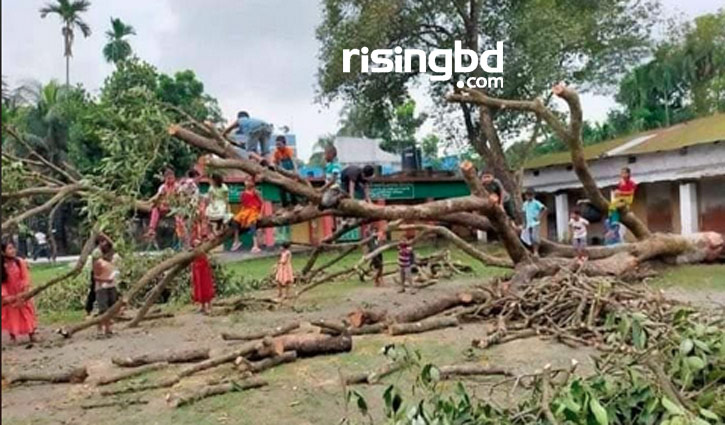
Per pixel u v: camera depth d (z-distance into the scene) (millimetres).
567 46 24859
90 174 10070
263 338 7945
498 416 3797
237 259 22391
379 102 28078
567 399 3523
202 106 31719
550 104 24656
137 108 9641
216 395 6375
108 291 10312
